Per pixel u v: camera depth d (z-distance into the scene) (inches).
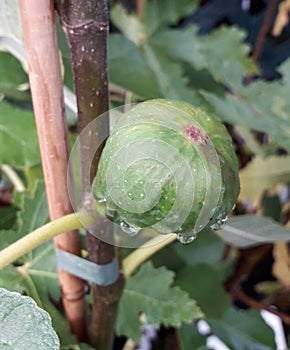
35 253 11.8
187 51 17.7
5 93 13.6
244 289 19.4
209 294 16.1
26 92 13.8
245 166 17.3
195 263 16.4
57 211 9.8
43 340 8.1
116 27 18.9
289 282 18.0
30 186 13.9
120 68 15.6
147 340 17.3
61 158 9.3
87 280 11.0
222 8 21.4
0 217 13.6
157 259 16.2
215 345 16.1
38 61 8.5
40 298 11.5
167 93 16.2
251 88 16.3
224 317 16.1
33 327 8.1
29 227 11.9
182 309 13.0
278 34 19.4
